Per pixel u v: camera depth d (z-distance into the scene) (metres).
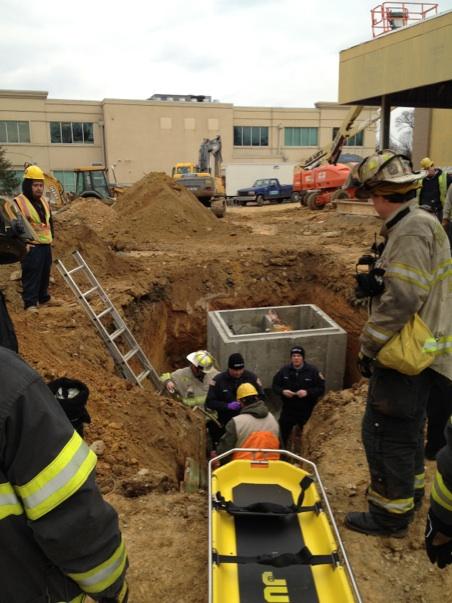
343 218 17.84
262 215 25.52
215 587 2.28
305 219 21.22
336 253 11.97
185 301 11.20
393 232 2.60
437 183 8.39
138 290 9.49
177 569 2.82
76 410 2.44
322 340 8.59
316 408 6.06
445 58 14.32
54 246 9.90
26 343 5.48
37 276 7.40
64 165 48.44
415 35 15.27
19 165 47.47
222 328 8.90
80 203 17.58
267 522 2.73
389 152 2.62
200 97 58.75
